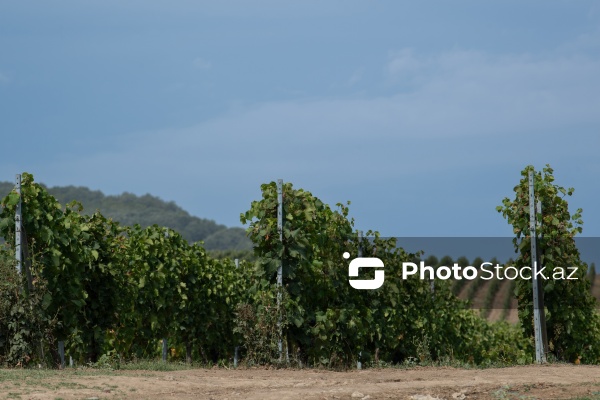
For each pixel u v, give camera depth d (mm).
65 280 14352
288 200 15180
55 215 13906
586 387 10055
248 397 9070
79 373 11453
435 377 11875
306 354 15352
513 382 10641
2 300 12602
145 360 17594
